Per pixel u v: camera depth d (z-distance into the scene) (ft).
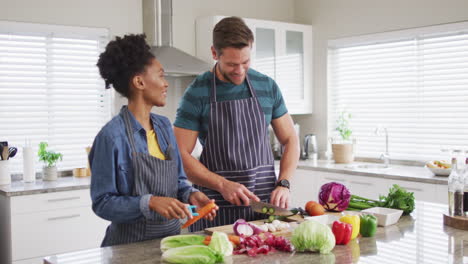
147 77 5.58
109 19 13.35
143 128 5.67
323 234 4.99
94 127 13.69
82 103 13.43
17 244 10.57
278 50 15.23
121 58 5.48
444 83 13.04
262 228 5.82
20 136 12.57
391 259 4.81
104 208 5.25
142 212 5.18
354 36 14.90
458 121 12.78
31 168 11.91
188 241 5.08
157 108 14.40
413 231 5.96
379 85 14.66
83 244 11.51
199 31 14.57
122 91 5.69
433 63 13.20
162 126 6.07
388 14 13.96
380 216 6.22
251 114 7.36
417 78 13.67
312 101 16.30
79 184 11.48
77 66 13.23
